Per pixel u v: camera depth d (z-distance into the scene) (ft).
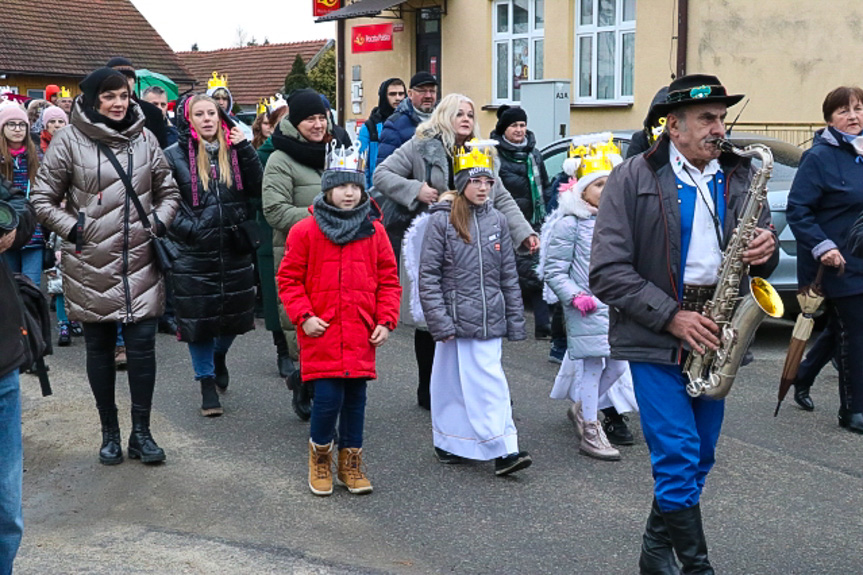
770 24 48.83
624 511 16.38
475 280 17.90
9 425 11.66
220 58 142.61
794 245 26.78
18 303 11.91
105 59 121.08
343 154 16.62
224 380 23.72
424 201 20.42
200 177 21.21
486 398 17.79
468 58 65.82
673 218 12.34
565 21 58.75
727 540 15.21
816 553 14.75
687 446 12.42
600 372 19.10
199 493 17.21
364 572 14.02
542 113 44.01
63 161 17.75
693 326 12.07
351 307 16.52
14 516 11.75
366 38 72.38
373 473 18.25
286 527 15.70
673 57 53.06
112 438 18.80
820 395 23.56
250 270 22.07
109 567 14.19
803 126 46.98
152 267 18.40
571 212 18.93
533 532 15.51
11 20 117.70
